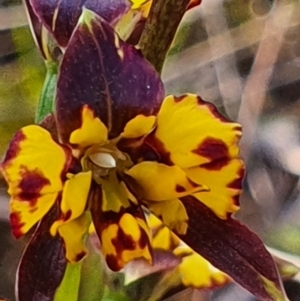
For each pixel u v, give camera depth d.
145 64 0.11
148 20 0.11
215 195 0.12
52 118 0.11
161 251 0.14
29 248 0.11
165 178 0.11
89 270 0.13
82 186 0.11
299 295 0.20
